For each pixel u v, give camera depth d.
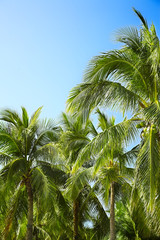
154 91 10.45
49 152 14.90
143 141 9.70
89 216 18.70
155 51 9.54
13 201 15.13
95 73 10.69
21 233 18.50
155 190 8.62
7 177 13.98
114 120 16.17
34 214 19.47
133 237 19.39
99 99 10.34
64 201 16.02
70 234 17.52
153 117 8.98
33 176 14.91
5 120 16.11
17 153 15.61
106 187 13.72
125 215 20.19
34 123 16.22
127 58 10.87
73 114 10.73
